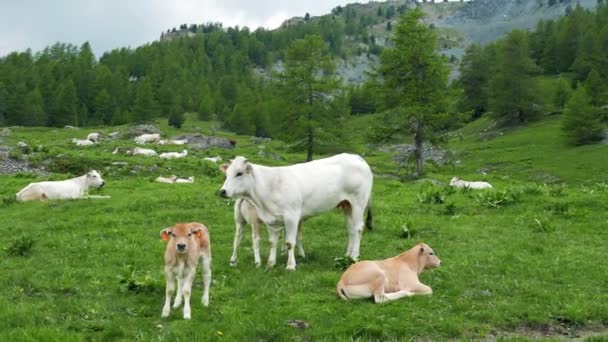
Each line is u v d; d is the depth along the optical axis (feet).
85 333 29.45
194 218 61.57
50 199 75.61
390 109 169.78
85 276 39.81
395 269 35.91
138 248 47.91
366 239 51.85
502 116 327.06
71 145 180.45
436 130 171.63
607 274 39.73
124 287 36.47
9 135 215.51
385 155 258.98
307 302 34.04
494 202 64.23
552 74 440.04
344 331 29.30
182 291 32.63
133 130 234.17
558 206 60.80
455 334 30.14
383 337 29.30
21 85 363.35
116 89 419.95
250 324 30.01
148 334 29.22
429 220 58.65
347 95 467.11
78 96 412.98
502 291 36.58
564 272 40.50
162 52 576.61
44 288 37.22
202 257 33.63
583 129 245.45
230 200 70.79
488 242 49.57
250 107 386.11
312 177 44.27
